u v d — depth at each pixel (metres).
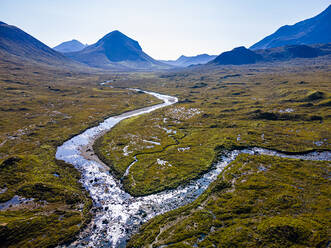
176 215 34.97
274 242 27.23
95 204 38.97
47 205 36.84
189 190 42.53
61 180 45.81
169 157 57.75
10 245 28.58
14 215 33.31
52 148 64.56
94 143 70.50
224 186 42.19
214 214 34.22
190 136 74.75
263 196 37.53
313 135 65.44
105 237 31.36
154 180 46.28
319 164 48.53
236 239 28.31
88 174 50.16
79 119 97.38
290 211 33.06
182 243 28.77
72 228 32.44
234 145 62.50
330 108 87.88
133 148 64.94
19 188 39.66
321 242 26.52
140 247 29.12
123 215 36.06
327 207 33.25
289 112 89.00
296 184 40.81
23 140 69.19
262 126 78.56
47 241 29.70
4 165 46.97
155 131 81.62
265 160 52.00
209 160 54.84
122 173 49.97
